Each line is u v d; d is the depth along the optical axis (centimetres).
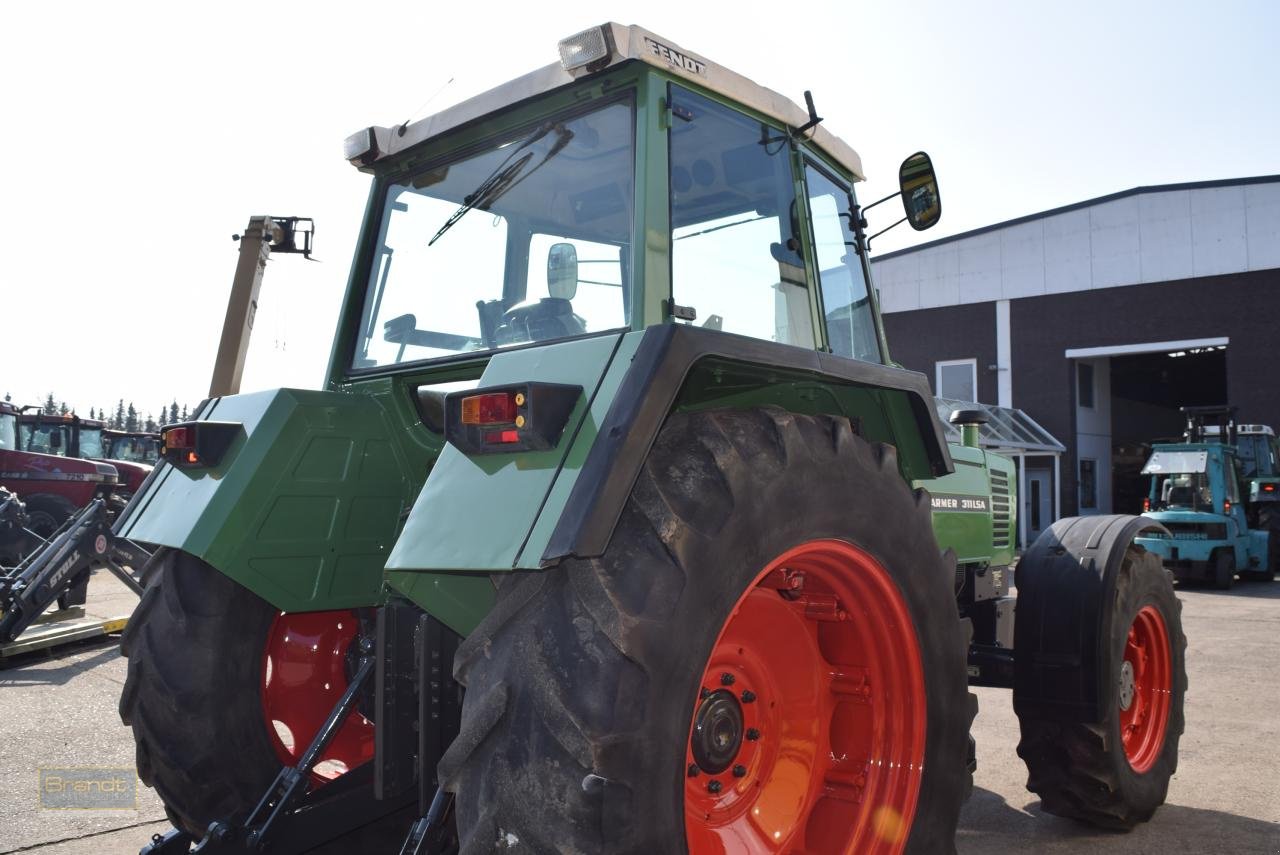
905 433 275
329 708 293
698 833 213
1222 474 1412
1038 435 2256
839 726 249
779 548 200
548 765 163
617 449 173
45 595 771
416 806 266
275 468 259
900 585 237
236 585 268
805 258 274
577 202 246
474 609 207
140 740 260
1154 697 391
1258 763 456
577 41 224
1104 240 2247
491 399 183
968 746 263
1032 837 363
